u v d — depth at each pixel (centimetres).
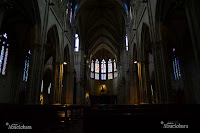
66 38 2372
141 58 1875
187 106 630
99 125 254
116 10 3547
